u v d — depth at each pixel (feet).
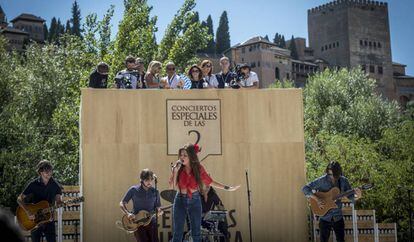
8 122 85.46
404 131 82.79
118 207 33.40
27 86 111.96
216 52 391.04
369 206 65.82
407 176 67.36
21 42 278.26
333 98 146.92
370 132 129.29
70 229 33.78
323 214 32.40
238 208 34.19
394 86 400.88
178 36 123.03
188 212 26.45
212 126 34.42
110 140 33.65
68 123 95.35
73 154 92.32
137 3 115.24
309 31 425.69
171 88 36.60
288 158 34.81
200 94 34.53
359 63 397.19
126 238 33.27
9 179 79.00
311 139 88.17
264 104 34.91
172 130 34.12
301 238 34.42
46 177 30.01
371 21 403.13
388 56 404.57
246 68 38.19
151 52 116.26
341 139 74.84
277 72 358.64
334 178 32.60
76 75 111.24
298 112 35.12
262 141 34.68
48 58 120.37
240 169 34.37
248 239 34.06
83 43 115.55
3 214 5.68
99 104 33.78
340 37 402.31
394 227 38.42
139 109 34.06
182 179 26.55
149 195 29.81
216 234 30.68
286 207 34.53
